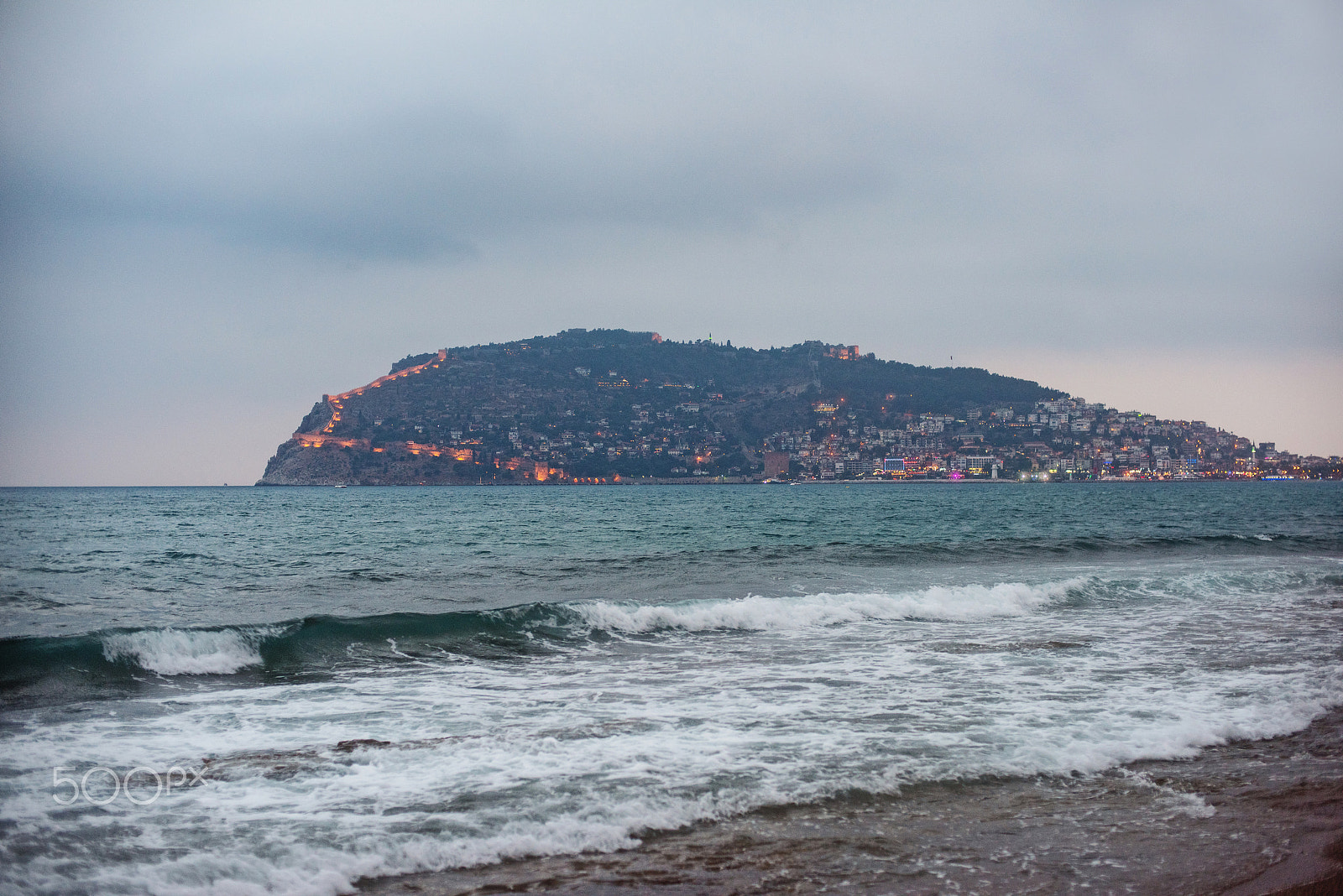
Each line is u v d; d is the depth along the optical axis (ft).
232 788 25.17
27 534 169.48
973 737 30.53
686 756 28.22
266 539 152.76
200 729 32.12
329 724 32.89
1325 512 246.27
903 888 19.39
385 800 24.30
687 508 325.42
